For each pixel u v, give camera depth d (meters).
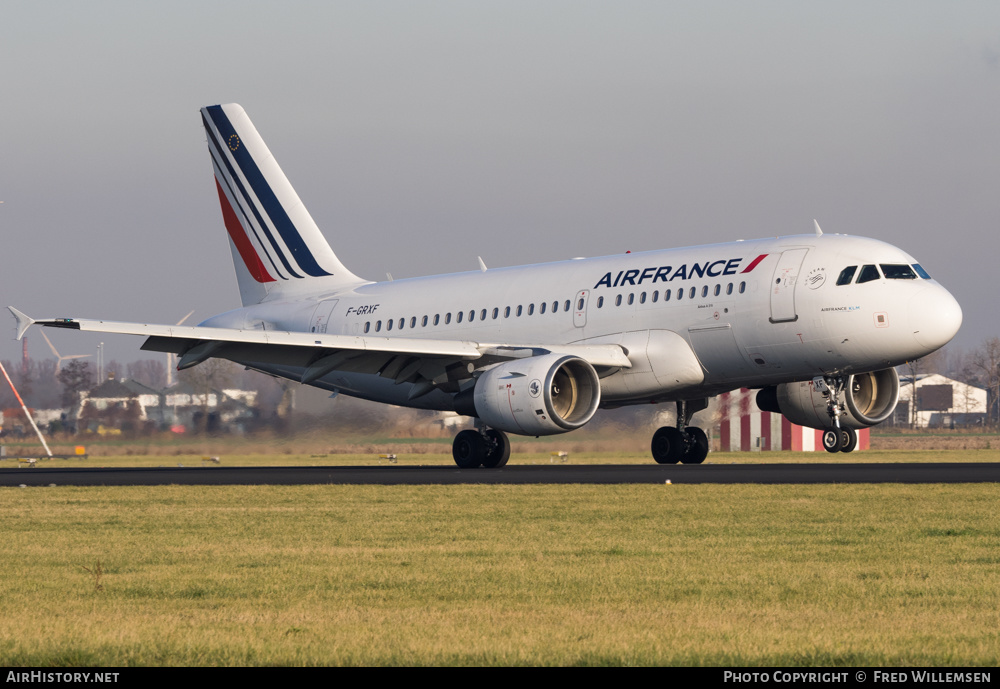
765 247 101.00
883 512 57.06
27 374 159.75
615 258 110.56
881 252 96.88
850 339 95.25
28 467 134.88
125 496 73.31
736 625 30.59
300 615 32.72
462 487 77.12
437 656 27.33
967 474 85.06
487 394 98.88
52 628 31.25
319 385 132.00
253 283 138.00
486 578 38.41
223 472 106.62
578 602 34.12
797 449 196.75
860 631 29.78
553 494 70.12
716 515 56.53
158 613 33.28
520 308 113.38
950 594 34.94
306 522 55.84
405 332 122.62
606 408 113.19
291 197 134.62
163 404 154.38
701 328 101.12
